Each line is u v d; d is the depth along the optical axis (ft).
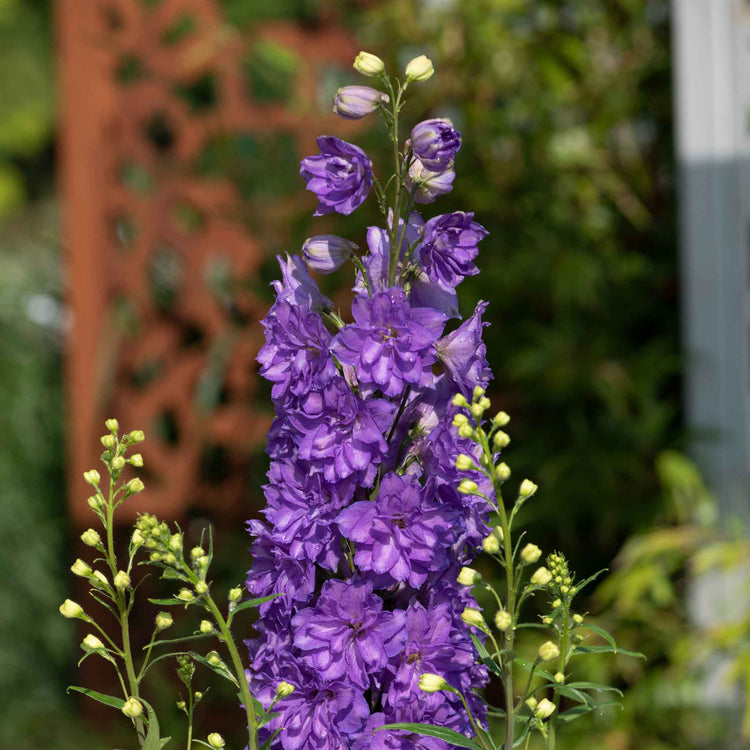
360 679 3.76
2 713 14.85
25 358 16.81
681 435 11.66
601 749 10.62
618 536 12.49
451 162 4.09
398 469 4.09
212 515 14.92
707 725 10.93
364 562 3.79
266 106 14.35
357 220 13.29
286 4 17.26
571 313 12.69
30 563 15.85
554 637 10.77
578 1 13.51
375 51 14.34
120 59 14.43
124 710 3.85
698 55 11.23
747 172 11.12
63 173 14.43
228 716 13.15
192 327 15.51
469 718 3.95
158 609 13.88
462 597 4.10
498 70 13.87
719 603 11.16
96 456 14.39
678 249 13.20
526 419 12.94
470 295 12.60
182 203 14.87
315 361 3.91
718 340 11.28
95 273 14.40
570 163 13.56
